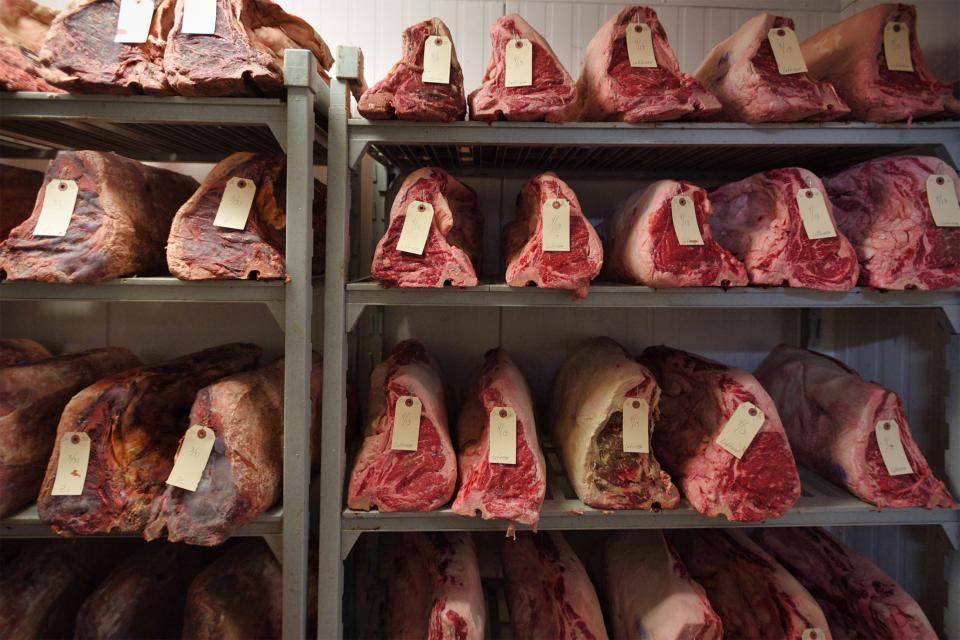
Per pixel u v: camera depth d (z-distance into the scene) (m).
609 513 1.39
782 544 1.76
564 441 1.57
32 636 1.37
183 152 1.89
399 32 1.89
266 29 1.37
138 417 1.38
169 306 1.94
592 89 1.49
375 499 1.37
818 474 1.63
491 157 1.79
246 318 1.95
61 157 1.30
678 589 1.41
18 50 1.31
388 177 1.95
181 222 1.31
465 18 1.89
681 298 1.40
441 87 1.34
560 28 1.91
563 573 1.51
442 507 1.40
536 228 1.43
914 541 1.70
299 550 1.34
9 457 1.32
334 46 1.89
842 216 1.54
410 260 1.36
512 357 2.00
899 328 1.74
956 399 1.49
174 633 1.54
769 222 1.43
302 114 1.29
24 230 1.28
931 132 1.43
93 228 1.28
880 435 1.43
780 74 1.39
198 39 1.24
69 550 1.53
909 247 1.38
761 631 1.45
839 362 1.69
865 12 1.48
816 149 1.64
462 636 1.32
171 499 1.26
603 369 1.50
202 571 1.53
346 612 1.85
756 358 2.03
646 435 1.38
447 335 1.99
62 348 1.92
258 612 1.44
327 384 1.38
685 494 1.45
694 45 1.94
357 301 1.39
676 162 1.83
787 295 1.41
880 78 1.43
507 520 1.39
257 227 1.35
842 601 1.56
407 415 1.37
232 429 1.28
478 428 1.53
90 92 1.29
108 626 1.33
